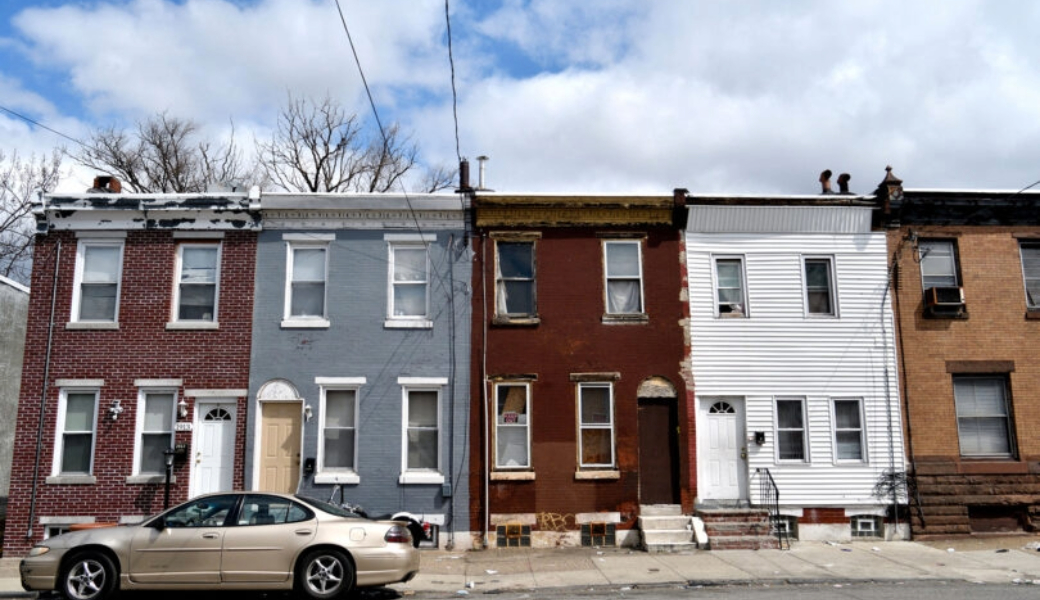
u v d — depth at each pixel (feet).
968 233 58.90
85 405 54.85
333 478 53.83
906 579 42.16
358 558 35.91
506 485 54.34
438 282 56.59
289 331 55.52
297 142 112.16
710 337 56.75
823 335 57.16
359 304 56.03
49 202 55.93
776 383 56.44
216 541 35.86
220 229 56.65
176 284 56.13
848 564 46.37
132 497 53.26
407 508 53.88
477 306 56.34
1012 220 59.26
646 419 56.13
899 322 57.57
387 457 54.34
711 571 44.37
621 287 57.62
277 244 56.65
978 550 51.16
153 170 110.63
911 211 58.59
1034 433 56.80
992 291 58.29
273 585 35.65
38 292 55.52
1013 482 55.98
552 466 54.65
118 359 54.80
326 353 55.31
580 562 47.80
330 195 56.39
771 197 57.57
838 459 56.08
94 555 35.70
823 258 58.34
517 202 56.75
